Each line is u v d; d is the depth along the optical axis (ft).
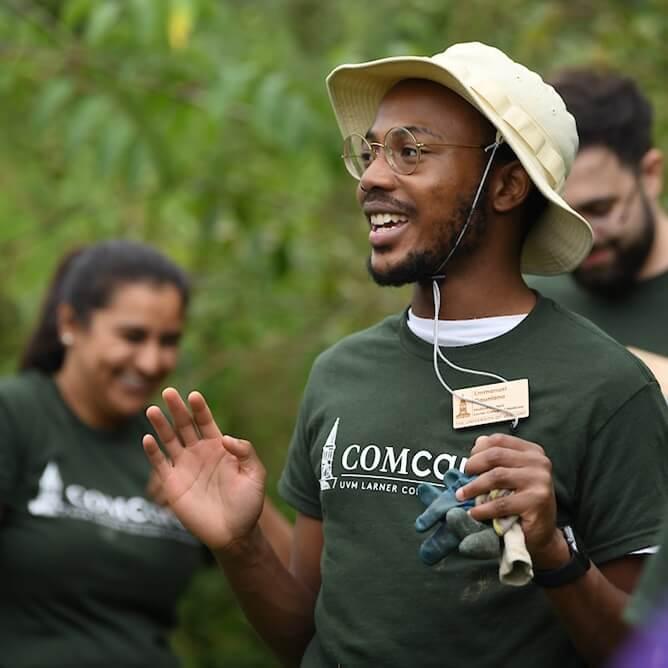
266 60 32.96
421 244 16.63
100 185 37.68
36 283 37.09
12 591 22.75
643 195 22.66
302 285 36.65
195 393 17.69
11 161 38.01
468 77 16.60
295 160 35.35
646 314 22.75
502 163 16.80
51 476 23.20
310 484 18.25
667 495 16.29
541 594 16.14
